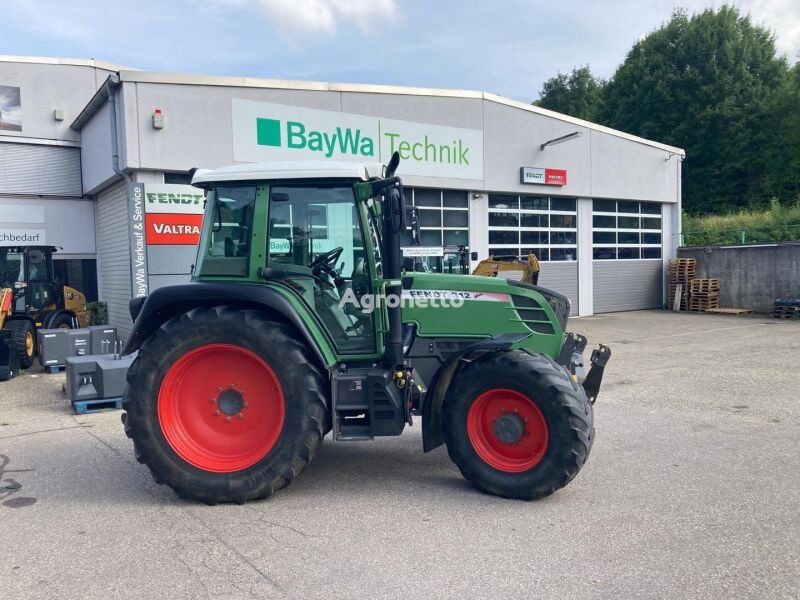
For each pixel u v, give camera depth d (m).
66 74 15.62
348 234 4.86
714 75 33.31
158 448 4.60
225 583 3.40
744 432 6.32
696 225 24.92
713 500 4.50
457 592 3.26
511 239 17.88
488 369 4.62
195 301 4.88
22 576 3.52
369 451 5.95
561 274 19.05
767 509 4.32
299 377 4.57
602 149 19.58
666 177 21.50
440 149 15.85
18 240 15.15
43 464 5.67
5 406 8.25
